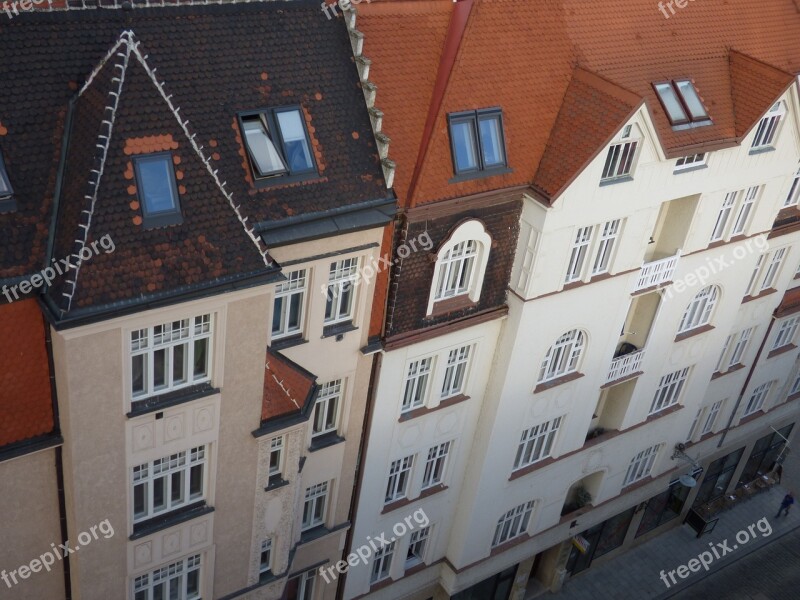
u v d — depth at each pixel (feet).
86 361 69.72
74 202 68.08
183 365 76.48
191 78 77.00
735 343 140.87
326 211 81.51
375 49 90.38
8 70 70.08
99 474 76.33
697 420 147.95
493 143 93.61
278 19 82.64
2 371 70.38
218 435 81.61
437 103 91.09
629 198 101.19
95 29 73.82
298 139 81.46
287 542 95.86
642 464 140.46
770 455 174.19
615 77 103.40
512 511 124.36
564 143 95.71
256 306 76.23
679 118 105.40
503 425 110.22
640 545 156.56
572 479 127.75
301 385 86.99
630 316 121.60
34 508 78.23
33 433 73.92
